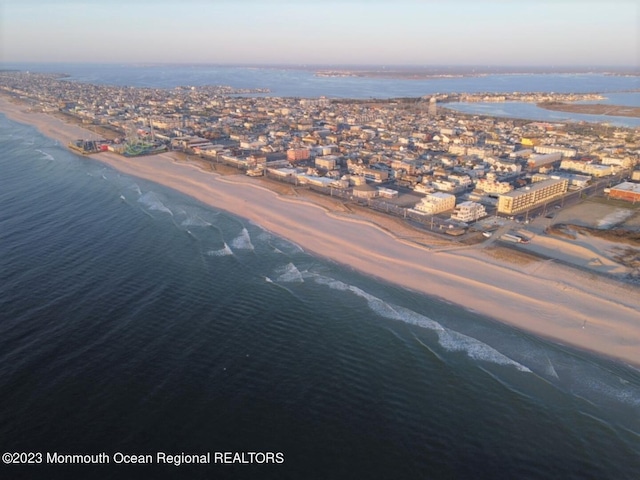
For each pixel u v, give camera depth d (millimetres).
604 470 63875
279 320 98625
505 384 80625
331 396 76312
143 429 68188
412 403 75438
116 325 94375
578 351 90938
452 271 123625
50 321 95000
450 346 91312
